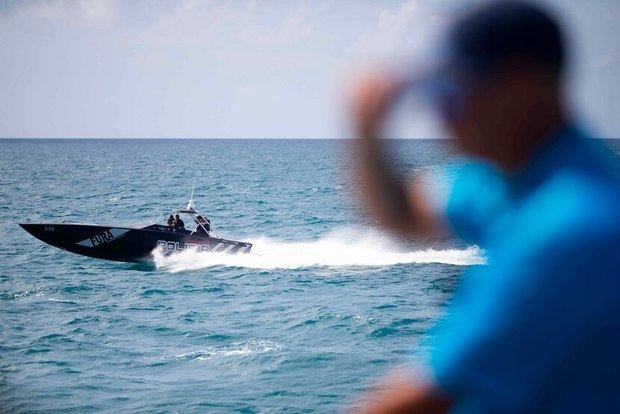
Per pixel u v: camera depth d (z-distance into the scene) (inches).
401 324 1989.4
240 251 3216.0
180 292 2603.3
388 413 129.7
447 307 133.6
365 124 132.9
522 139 136.0
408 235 137.9
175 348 1829.5
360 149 134.6
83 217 5644.7
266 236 4416.8
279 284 2716.5
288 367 1621.6
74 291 2637.8
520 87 134.6
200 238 3176.7
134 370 1635.1
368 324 1999.3
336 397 1413.6
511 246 132.0
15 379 1563.7
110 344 1868.8
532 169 136.5
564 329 126.3
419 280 2689.5
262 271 2974.9
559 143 136.9
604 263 127.4
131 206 6437.0
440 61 135.0
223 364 1667.1
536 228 131.3
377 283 2677.2
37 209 6186.0
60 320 2159.2
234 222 5241.1
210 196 7416.3
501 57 134.3
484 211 135.8
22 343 1875.0
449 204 135.0
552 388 126.2
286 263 3137.3
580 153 136.5
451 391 128.2
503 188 136.2
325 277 2834.6
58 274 3026.6
